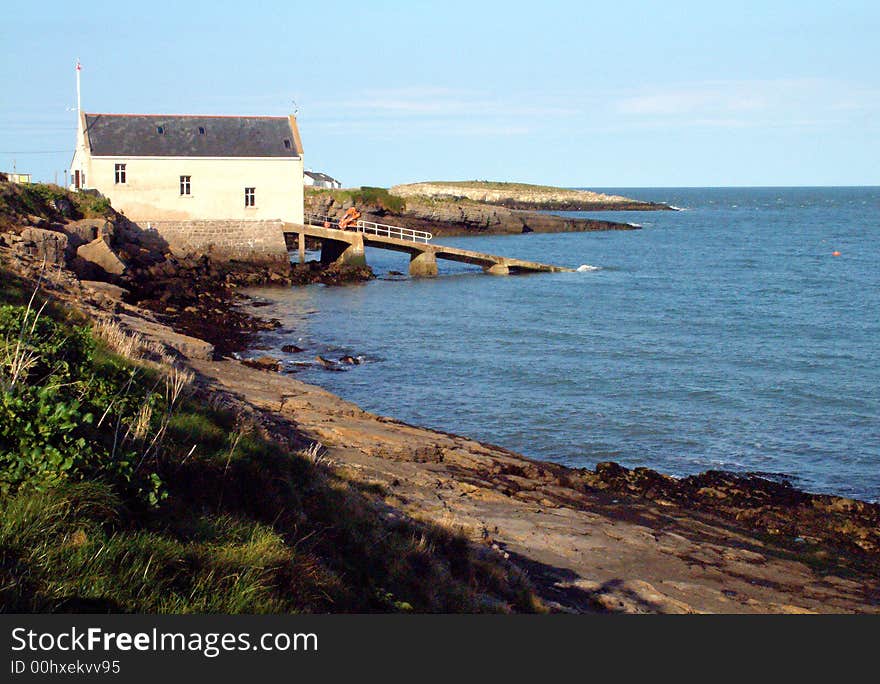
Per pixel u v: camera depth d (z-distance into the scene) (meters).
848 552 15.50
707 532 15.82
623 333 38.22
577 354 33.34
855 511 17.62
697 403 26.34
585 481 18.53
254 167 52.31
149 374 13.63
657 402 26.38
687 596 12.15
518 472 18.22
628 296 50.75
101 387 10.26
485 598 9.89
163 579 6.71
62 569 6.33
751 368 31.17
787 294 52.28
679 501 17.88
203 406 12.68
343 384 27.66
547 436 22.81
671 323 41.22
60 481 7.16
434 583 9.47
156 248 49.53
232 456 9.95
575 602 11.19
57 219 40.81
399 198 103.31
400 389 27.27
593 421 24.28
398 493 14.16
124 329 20.94
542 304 46.91
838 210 193.25
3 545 6.27
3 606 5.83
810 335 38.19
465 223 108.25
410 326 38.91
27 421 7.65
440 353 33.00
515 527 14.06
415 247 58.41
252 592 6.95
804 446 22.45
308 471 11.34
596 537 14.39
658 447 22.19
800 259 76.50
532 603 10.38
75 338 12.40
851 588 13.38
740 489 18.78
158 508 7.86
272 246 53.22
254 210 52.78
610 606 11.24
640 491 18.22
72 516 6.93
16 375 8.67
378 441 17.73
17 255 29.98
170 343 22.59
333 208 96.44
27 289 20.39
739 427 24.00
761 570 13.87
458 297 48.94
